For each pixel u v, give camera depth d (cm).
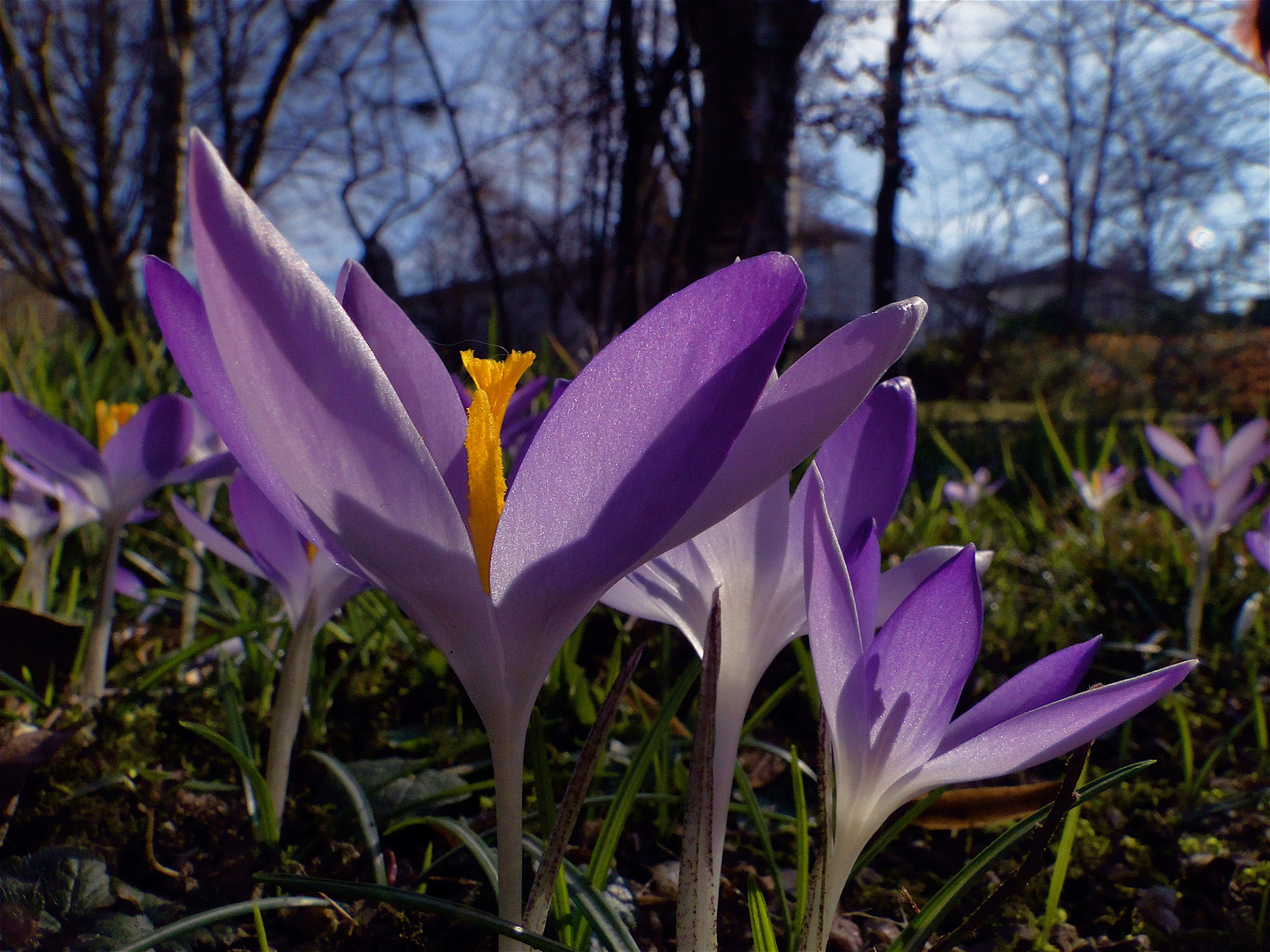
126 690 16
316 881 9
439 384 8
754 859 14
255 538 11
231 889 11
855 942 12
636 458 7
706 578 9
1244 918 13
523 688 7
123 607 23
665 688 17
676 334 6
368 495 7
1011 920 13
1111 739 20
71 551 25
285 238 6
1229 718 21
